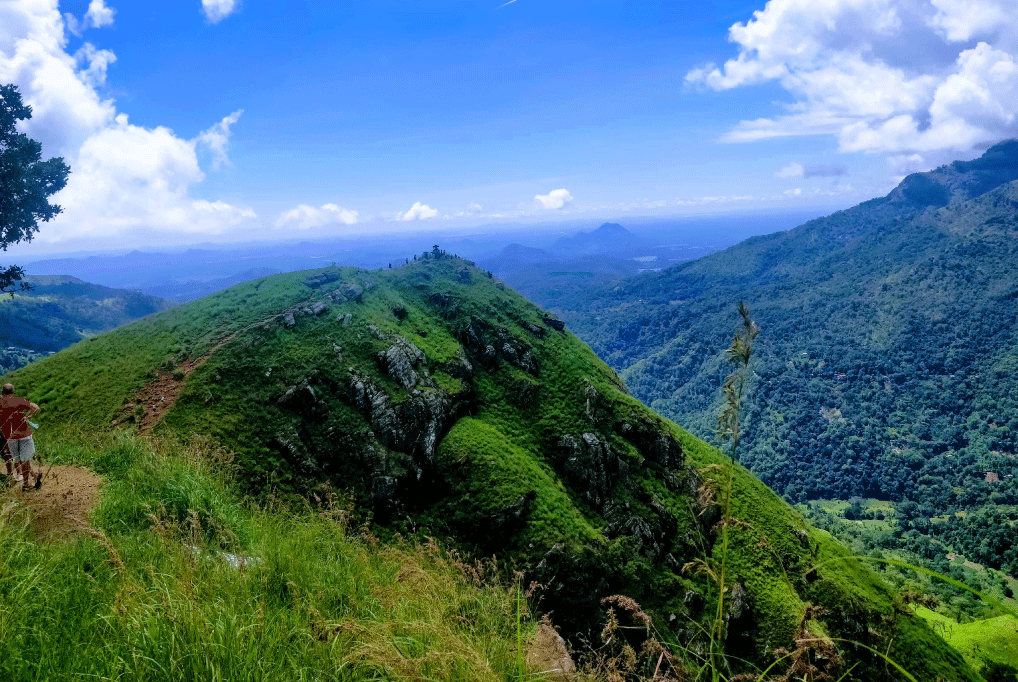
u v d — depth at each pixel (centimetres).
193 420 5281
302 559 821
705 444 8244
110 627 560
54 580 666
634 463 7250
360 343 6981
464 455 6294
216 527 954
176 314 7350
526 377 8238
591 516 6506
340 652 561
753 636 5156
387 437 6050
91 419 5184
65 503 1072
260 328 6688
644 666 450
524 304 10594
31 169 4912
